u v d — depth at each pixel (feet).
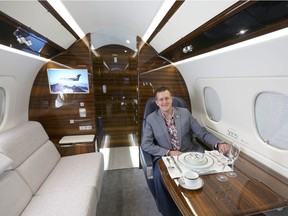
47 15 4.55
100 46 11.12
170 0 3.77
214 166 4.46
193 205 3.18
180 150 6.46
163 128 6.38
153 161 6.04
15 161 5.00
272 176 4.21
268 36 3.19
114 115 12.54
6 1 3.29
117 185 7.80
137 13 5.33
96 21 6.72
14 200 4.24
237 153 4.42
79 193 5.05
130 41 9.82
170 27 5.19
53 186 5.45
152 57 8.46
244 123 5.36
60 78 8.00
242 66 4.50
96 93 11.87
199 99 7.88
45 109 8.17
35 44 5.59
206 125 7.84
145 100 8.70
